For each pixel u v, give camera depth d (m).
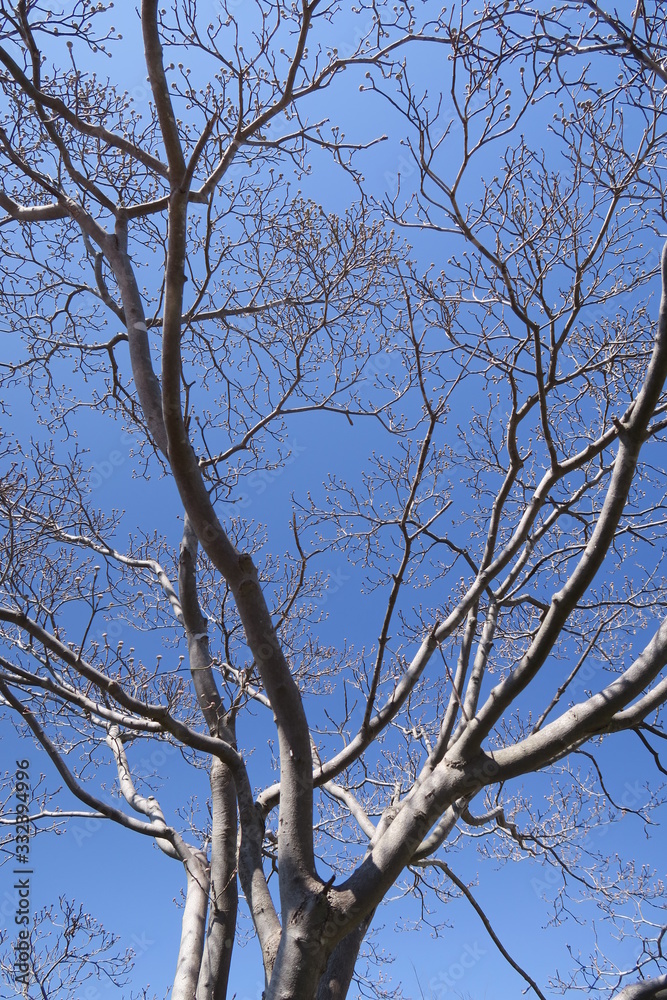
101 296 7.46
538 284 5.44
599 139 4.95
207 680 7.05
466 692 6.00
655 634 4.36
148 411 5.92
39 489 6.88
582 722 4.31
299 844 4.68
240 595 4.93
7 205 7.05
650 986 4.76
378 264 7.13
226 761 5.84
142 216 7.29
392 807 5.86
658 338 4.27
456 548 6.05
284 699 4.93
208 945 6.12
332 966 5.10
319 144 6.26
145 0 4.51
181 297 4.60
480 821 7.50
